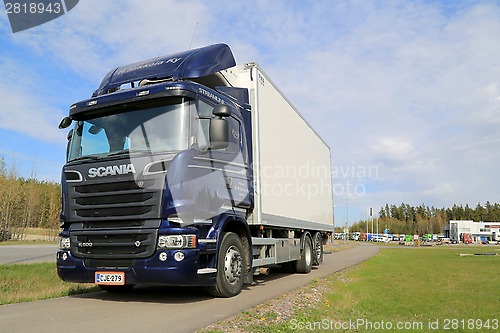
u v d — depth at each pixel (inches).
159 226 240.2
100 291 325.4
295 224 455.2
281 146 420.2
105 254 249.3
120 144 261.9
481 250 1499.8
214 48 322.7
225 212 288.7
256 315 233.1
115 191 249.8
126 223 247.6
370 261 756.6
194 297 288.2
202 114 271.3
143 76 301.9
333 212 686.5
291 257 447.5
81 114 281.6
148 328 197.3
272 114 397.7
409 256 1027.9
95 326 200.2
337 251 1230.9
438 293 359.9
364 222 4478.3
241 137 327.9
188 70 294.2
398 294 350.6
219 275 276.5
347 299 316.8
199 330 195.3
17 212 1576.0
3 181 1488.7
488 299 330.0
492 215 5073.8
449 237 3794.3
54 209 1695.4
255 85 358.9
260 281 402.0
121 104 268.8
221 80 335.0
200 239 254.8
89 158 264.2
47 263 610.9
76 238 258.7
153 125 260.4
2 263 614.5
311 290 342.0
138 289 330.6
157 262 237.3
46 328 195.0
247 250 316.2
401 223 4682.6
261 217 348.5
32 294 316.5
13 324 203.2
